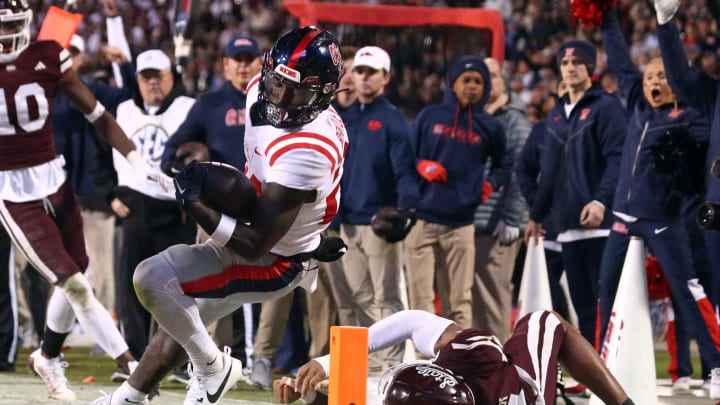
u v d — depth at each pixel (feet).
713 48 170.09
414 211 79.46
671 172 73.61
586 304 83.35
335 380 43.96
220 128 80.74
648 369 67.62
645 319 67.97
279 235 48.08
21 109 66.95
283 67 47.29
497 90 92.43
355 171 82.53
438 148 85.35
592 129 81.46
